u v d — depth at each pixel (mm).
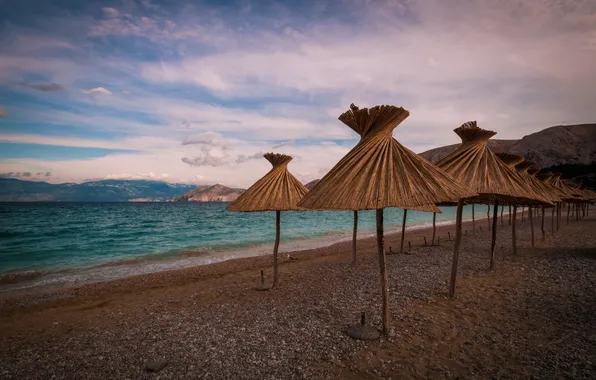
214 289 11039
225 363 5695
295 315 7922
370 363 5453
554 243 17656
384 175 5020
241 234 28719
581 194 26297
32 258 18000
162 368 5633
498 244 18094
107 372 5629
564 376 4840
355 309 8109
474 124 8211
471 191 5285
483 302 8320
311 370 5316
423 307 8078
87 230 32281
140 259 17516
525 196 7289
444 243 19609
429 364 5352
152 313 8758
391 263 13891
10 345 6918
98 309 9359
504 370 5090
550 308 7719
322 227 34875
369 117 5711
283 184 9164
